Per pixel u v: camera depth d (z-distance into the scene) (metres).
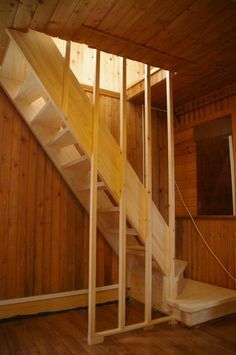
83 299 3.27
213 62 2.73
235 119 3.33
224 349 2.22
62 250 3.22
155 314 2.96
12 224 2.97
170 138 2.91
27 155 3.11
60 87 2.45
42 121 2.91
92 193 2.42
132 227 2.74
